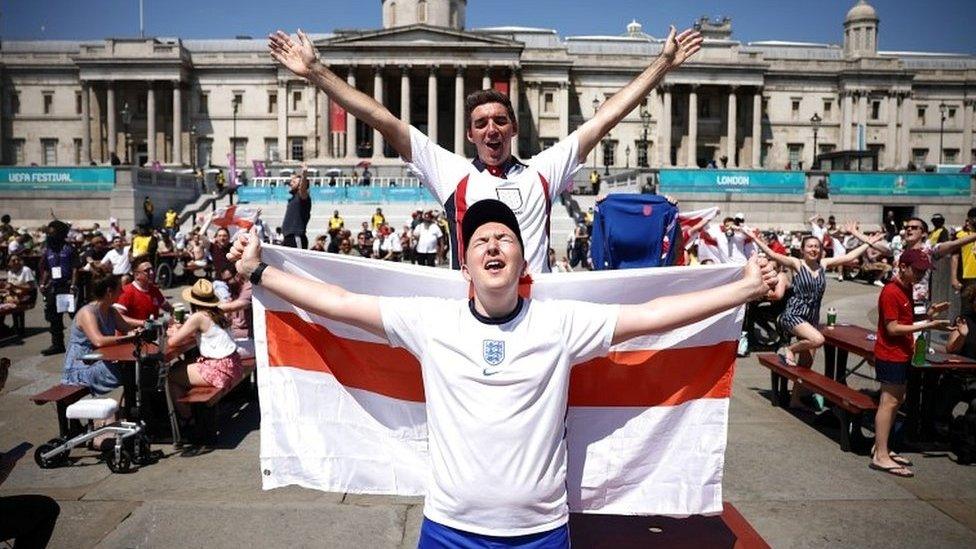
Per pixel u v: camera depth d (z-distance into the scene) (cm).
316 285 359
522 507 312
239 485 690
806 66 8906
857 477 710
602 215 618
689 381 414
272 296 410
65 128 8700
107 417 744
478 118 432
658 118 8625
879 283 2452
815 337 931
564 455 331
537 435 316
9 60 8631
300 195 1021
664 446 416
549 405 320
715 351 411
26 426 901
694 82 8319
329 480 413
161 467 747
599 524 504
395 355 405
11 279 1772
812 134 8994
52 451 743
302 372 412
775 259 981
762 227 4478
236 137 8512
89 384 842
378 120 435
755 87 8450
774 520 604
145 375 803
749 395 1064
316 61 426
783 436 849
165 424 856
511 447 312
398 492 410
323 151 7688
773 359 1014
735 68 8319
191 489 679
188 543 559
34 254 2614
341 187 5284
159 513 618
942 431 827
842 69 8912
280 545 556
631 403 414
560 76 8362
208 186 6397
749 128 8794
